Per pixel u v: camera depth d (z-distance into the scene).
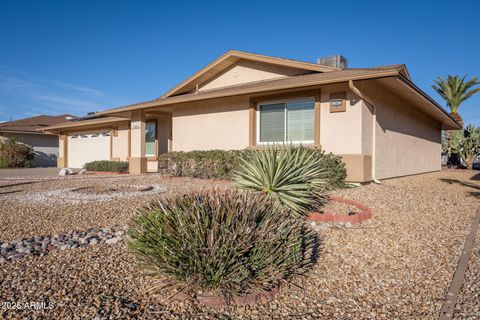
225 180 11.09
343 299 3.30
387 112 12.08
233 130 12.58
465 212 6.93
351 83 8.98
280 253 3.35
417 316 2.99
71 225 5.90
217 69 14.38
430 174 17.81
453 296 3.37
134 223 3.61
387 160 12.19
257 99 11.77
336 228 5.48
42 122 32.59
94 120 21.91
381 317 2.97
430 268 4.07
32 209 7.25
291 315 2.96
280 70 12.90
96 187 10.88
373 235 5.19
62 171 17.33
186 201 3.56
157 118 17.80
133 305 2.98
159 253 3.10
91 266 3.89
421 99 12.65
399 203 7.34
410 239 5.09
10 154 25.97
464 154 24.30
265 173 6.06
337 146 10.13
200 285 3.11
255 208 3.64
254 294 3.16
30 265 3.92
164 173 13.17
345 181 9.70
